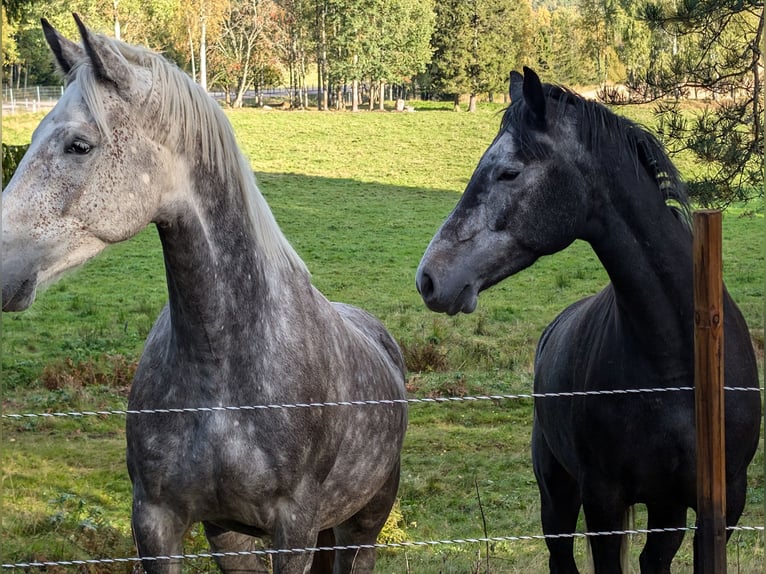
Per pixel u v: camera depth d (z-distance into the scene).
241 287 2.96
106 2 44.22
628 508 3.87
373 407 3.59
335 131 49.56
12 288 2.49
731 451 3.37
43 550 5.16
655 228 3.33
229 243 2.94
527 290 17.73
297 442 3.03
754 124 8.73
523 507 6.71
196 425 2.93
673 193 3.45
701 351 2.69
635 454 3.41
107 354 11.60
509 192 3.21
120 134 2.62
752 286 16.94
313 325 3.22
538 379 4.23
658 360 3.34
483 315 15.04
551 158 3.23
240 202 2.98
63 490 6.65
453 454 8.06
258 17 59.72
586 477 3.60
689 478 3.39
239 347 2.95
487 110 61.03
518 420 9.29
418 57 61.25
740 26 9.48
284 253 3.22
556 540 4.32
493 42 60.44
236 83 62.72
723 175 8.95
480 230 3.23
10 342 12.43
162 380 3.00
